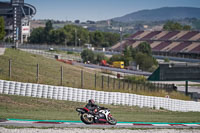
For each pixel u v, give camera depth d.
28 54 180.50
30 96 91.75
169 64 144.25
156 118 80.25
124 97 105.31
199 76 149.88
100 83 135.50
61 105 88.00
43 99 90.69
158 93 127.75
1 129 48.44
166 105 114.62
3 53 155.00
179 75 145.75
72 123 58.66
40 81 109.56
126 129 57.00
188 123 73.88
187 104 121.56
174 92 142.88
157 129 60.19
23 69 126.50
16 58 149.00
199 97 156.38
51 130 50.81
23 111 73.12
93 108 57.16
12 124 52.75
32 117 62.28
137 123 66.25
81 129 53.25
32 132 48.34
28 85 91.75
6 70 116.44
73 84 114.94
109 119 59.25
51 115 69.94
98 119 57.22
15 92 90.56
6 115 62.19
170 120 77.00
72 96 96.06
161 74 142.25
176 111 115.31
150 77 145.38
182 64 146.75
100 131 52.75
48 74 129.12
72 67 183.25
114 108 97.25
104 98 101.31
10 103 80.25
